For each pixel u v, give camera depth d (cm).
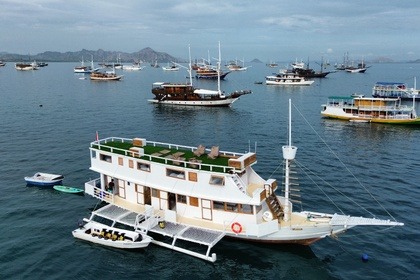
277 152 6988
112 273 3216
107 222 4116
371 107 10312
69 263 3353
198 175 3572
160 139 8200
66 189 5041
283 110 12438
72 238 3788
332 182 5319
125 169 4088
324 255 3469
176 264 3334
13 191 5031
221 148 7394
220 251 3506
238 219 3494
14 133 8462
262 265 3309
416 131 9138
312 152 6981
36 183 5216
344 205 4550
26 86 19900
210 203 3578
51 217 4262
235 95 13262
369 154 6869
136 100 14762
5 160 6412
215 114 11675
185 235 3500
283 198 3888
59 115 10944
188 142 7919
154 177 3862
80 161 6362
